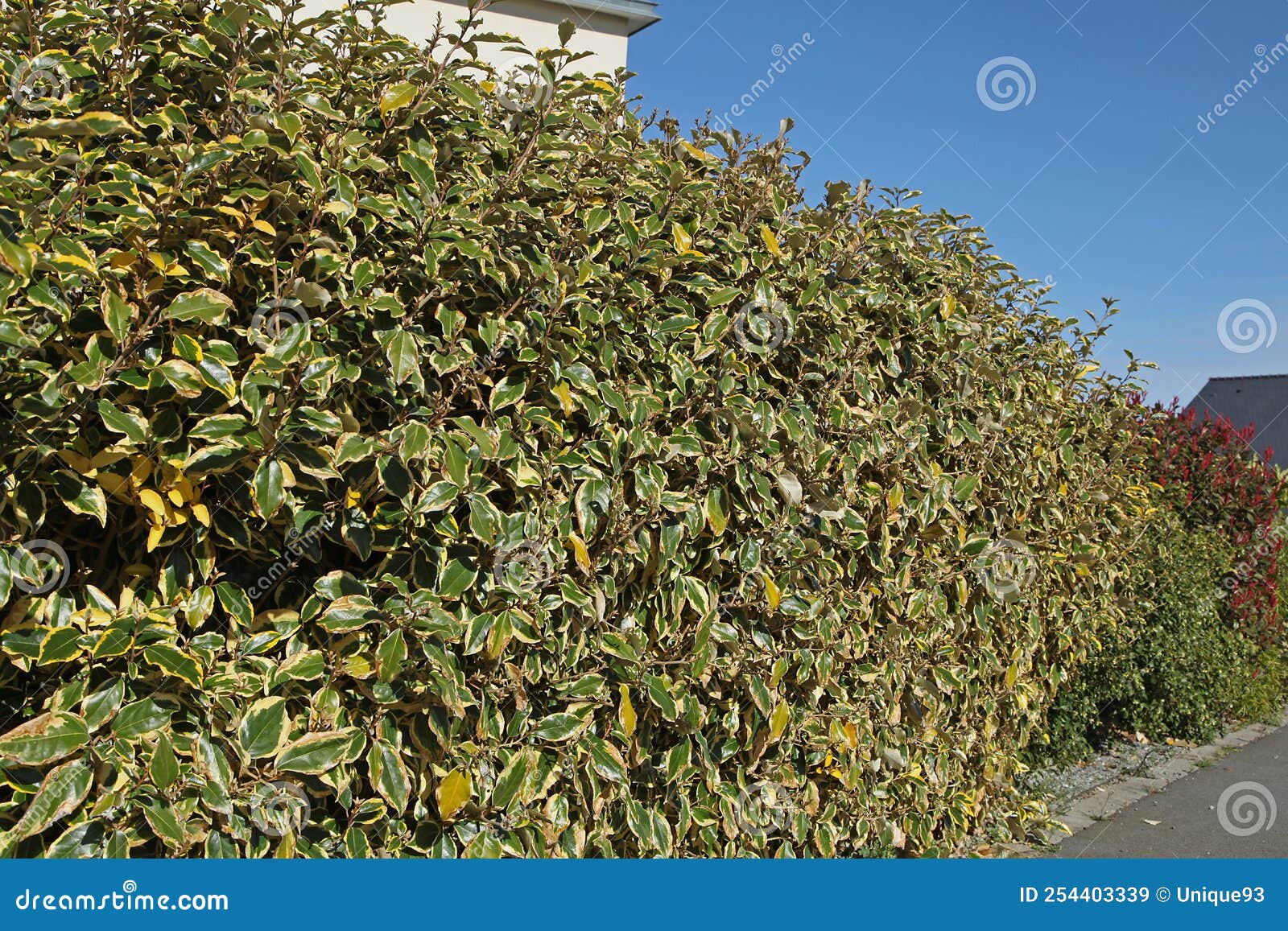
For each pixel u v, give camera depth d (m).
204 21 2.10
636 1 6.88
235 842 1.86
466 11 6.21
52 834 1.75
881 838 3.49
